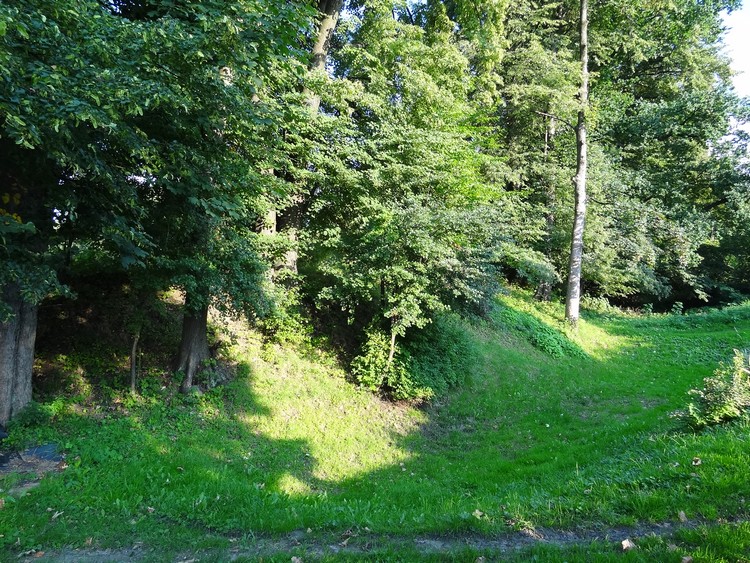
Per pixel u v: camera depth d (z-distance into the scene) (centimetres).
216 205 645
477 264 1027
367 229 987
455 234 974
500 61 1731
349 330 1146
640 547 348
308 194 1049
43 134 424
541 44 2059
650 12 2125
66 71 437
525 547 371
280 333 1017
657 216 2066
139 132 522
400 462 798
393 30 1244
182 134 650
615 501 427
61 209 561
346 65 1277
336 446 801
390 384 965
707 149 2319
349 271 968
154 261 712
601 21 2067
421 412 984
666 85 2594
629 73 2567
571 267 1756
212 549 383
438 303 929
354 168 1048
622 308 2527
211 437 698
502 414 1037
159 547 384
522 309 1783
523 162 1994
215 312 999
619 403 1096
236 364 902
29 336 618
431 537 398
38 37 425
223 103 603
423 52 1262
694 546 343
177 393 776
